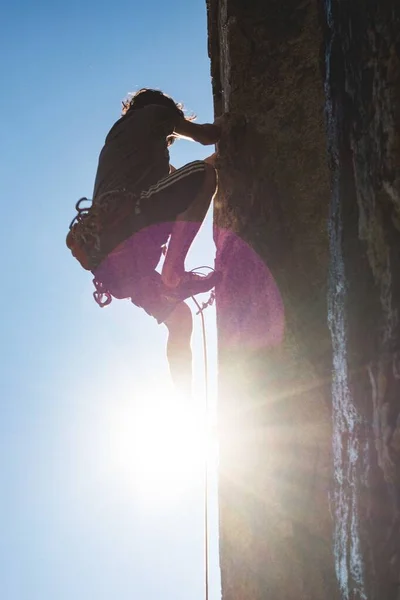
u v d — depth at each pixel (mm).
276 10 4738
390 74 2834
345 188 3322
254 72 4699
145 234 4496
